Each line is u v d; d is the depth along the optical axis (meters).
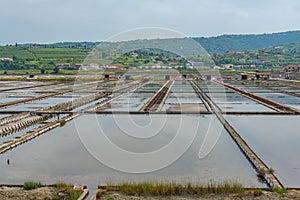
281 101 36.56
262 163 14.41
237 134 19.89
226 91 47.75
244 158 15.85
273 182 12.12
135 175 13.33
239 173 13.75
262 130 21.81
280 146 17.98
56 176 13.41
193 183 11.98
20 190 11.14
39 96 40.81
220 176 13.32
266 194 10.73
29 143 18.69
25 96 42.09
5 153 16.73
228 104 34.50
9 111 28.56
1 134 20.88
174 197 10.55
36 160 15.56
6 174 13.67
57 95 43.09
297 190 11.20
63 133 21.05
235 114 27.88
